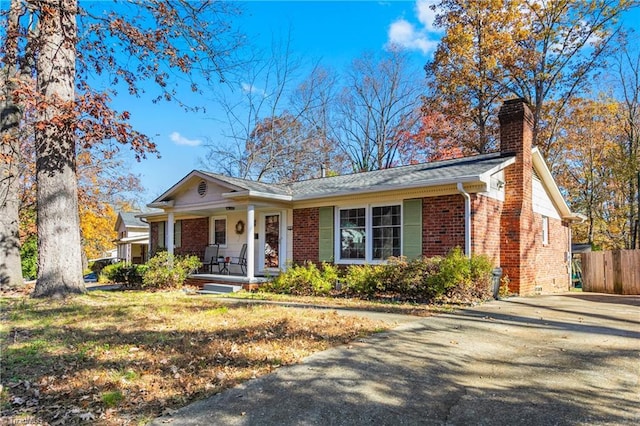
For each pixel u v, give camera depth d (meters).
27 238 22.80
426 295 9.71
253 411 3.45
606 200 25.91
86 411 3.40
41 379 4.09
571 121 24.80
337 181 15.11
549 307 8.85
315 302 9.63
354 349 5.20
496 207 11.69
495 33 23.45
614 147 24.34
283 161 29.89
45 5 9.02
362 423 3.26
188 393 3.81
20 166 17.48
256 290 12.70
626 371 4.49
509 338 5.93
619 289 13.96
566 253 16.77
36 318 7.11
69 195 9.83
